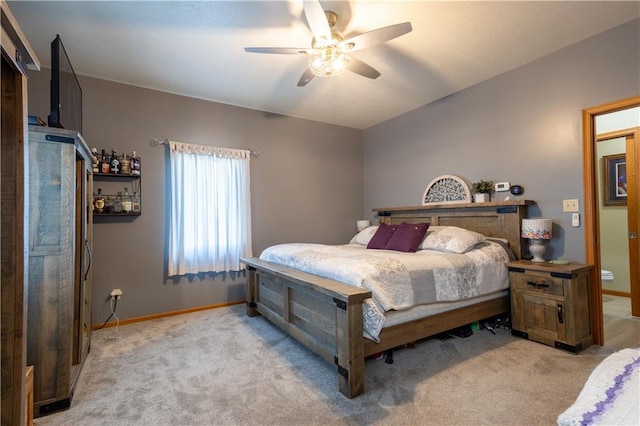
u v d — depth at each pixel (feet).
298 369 7.30
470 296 8.46
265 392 6.33
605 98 8.54
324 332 7.04
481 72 10.88
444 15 7.68
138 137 11.41
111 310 10.75
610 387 2.70
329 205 16.17
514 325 9.08
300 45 8.88
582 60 8.96
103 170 10.43
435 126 13.33
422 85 11.83
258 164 14.06
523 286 8.89
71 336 6.08
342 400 5.99
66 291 6.05
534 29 8.37
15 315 3.87
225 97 12.63
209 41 8.65
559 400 5.85
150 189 11.58
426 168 13.78
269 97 12.70
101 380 6.91
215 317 11.42
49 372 5.83
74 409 5.89
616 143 13.65
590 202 8.84
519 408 5.62
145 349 8.58
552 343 8.24
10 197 3.89
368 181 17.13
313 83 11.51
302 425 5.31
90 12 7.33
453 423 5.26
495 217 10.82
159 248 11.68
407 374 6.90
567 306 7.97
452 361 7.50
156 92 11.80
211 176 12.58
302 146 15.38
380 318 6.48
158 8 7.23
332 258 8.22
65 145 6.12
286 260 9.72
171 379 6.92
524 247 10.18
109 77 10.75
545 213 9.84
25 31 8.02
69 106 7.58
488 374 6.85
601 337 8.45
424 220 13.42
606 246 13.97
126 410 5.84
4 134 3.88
